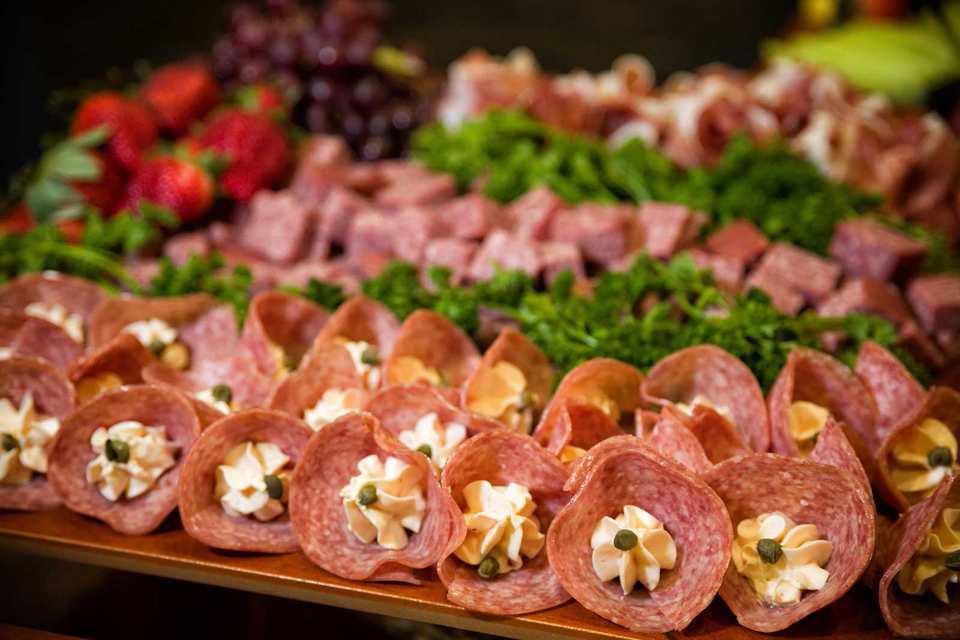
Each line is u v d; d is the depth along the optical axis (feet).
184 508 3.97
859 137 7.48
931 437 4.26
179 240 6.31
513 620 3.66
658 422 4.08
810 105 8.18
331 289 5.39
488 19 12.54
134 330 5.16
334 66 7.70
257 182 6.82
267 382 4.60
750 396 4.41
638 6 12.71
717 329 4.90
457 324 5.14
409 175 7.15
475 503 3.91
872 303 5.37
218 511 4.16
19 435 4.46
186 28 11.48
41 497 4.42
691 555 3.66
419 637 4.71
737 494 3.79
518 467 3.92
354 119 7.93
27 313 5.09
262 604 4.96
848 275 6.19
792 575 3.65
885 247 5.88
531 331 5.23
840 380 4.49
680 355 4.52
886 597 3.53
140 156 6.72
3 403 4.55
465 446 3.79
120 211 6.59
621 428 4.52
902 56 10.31
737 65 12.16
